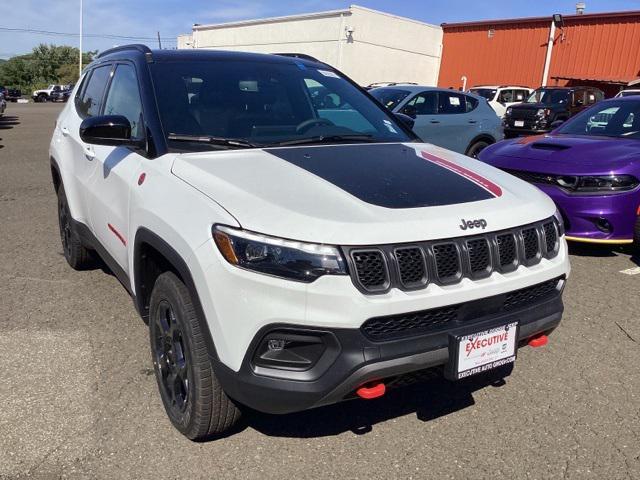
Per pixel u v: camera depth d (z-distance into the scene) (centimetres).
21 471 259
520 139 676
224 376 241
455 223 248
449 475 266
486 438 294
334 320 223
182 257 250
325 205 241
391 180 276
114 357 361
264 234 228
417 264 237
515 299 270
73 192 441
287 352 233
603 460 278
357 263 226
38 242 604
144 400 316
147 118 322
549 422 308
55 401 313
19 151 1357
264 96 363
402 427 301
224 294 232
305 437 291
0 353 363
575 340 404
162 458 271
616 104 687
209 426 267
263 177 266
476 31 2869
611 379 352
